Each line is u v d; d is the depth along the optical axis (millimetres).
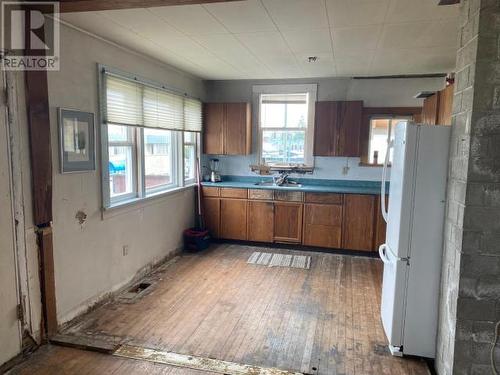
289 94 5258
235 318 2963
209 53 3645
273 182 5398
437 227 2336
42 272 2494
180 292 3471
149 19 2645
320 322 2920
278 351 2500
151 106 3867
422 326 2414
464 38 2021
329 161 5223
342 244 4703
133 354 2424
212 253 4723
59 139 2631
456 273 2012
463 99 2012
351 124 4883
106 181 3184
